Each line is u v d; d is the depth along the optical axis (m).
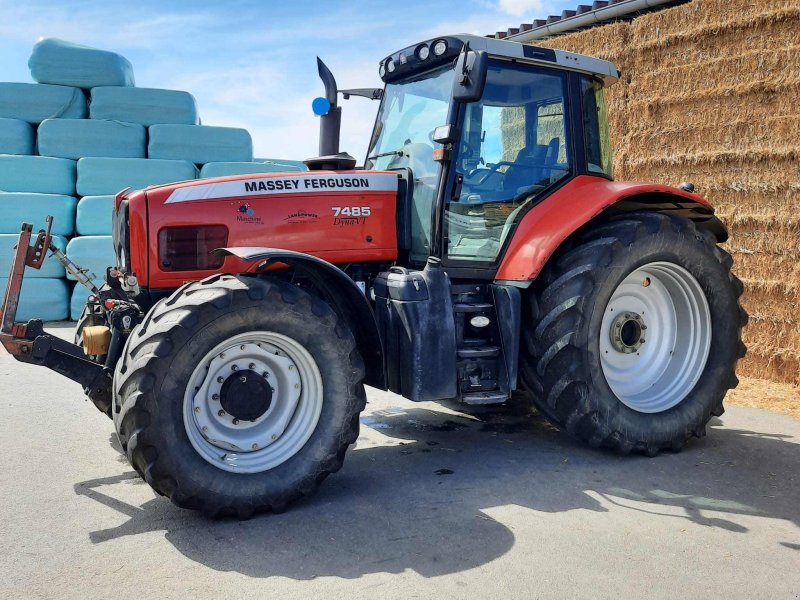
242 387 3.27
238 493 3.15
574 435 4.10
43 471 3.77
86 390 3.58
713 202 6.31
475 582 2.64
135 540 2.97
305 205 3.95
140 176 8.56
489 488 3.61
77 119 8.72
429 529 3.10
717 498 3.50
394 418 4.95
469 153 4.04
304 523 3.16
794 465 4.01
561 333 3.95
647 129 6.75
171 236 3.75
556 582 2.65
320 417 3.39
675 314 4.55
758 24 6.00
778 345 5.98
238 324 3.19
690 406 4.31
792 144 5.80
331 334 3.38
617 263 4.05
